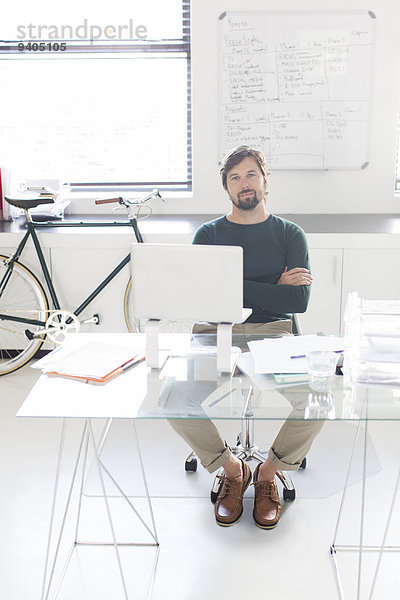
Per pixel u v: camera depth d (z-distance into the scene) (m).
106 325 3.94
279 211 4.41
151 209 4.38
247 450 2.73
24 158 4.46
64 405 1.84
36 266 3.88
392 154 4.29
